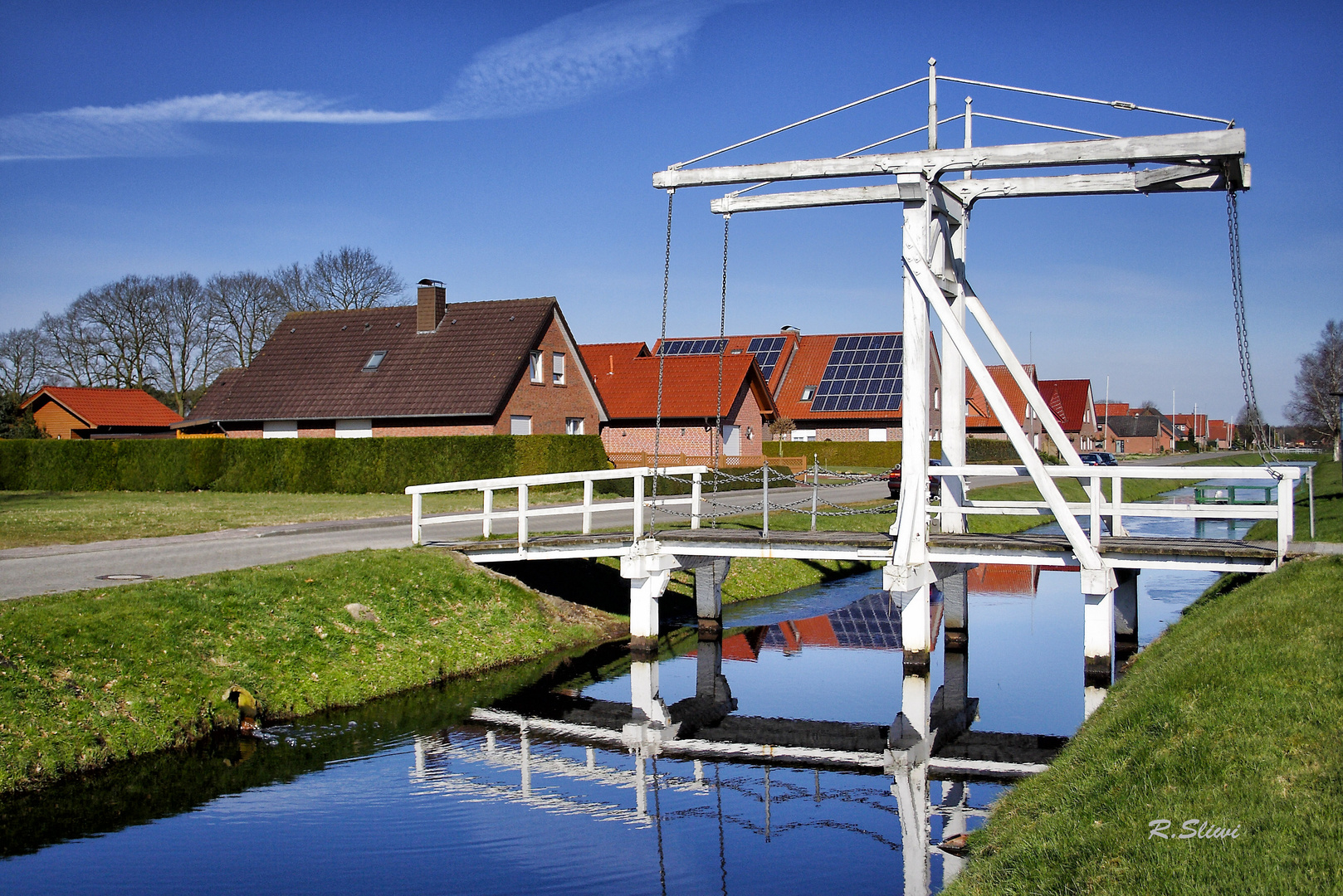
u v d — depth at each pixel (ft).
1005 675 52.34
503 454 118.73
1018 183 50.31
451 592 56.24
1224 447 494.18
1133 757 26.30
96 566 54.65
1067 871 21.67
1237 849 20.61
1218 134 42.22
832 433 198.08
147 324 226.79
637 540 56.59
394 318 145.18
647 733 42.83
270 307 231.71
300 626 47.09
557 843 30.42
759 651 58.85
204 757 37.27
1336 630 30.73
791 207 50.01
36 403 195.72
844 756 39.86
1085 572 45.57
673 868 28.60
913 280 47.19
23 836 29.91
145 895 26.25
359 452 119.96
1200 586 79.00
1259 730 25.34
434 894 26.61
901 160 46.24
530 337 133.08
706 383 157.89
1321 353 308.60
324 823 31.68
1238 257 42.52
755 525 80.38
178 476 127.34
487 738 41.47
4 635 37.35
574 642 58.85
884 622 67.82
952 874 27.99
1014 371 53.11
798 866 28.84
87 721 35.81
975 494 128.06
